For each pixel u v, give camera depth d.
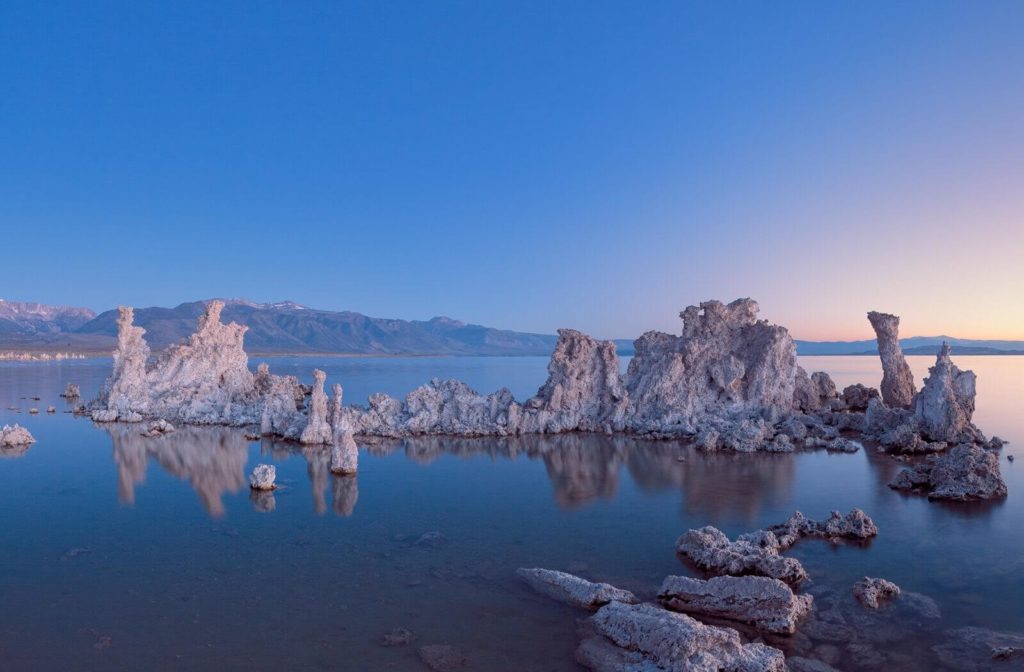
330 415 45.84
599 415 49.84
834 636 15.85
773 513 26.62
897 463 36.72
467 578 19.66
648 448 42.12
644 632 14.94
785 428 45.47
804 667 14.34
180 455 39.47
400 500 29.05
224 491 30.73
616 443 44.06
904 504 27.86
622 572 20.16
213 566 20.69
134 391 56.09
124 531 24.38
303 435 43.12
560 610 17.45
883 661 14.66
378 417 49.19
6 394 76.56
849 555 21.59
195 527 24.91
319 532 24.30
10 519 26.00
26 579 19.55
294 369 160.38
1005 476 32.38
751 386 48.78
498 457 39.41
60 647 15.25
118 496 29.72
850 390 57.84
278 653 15.03
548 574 19.11
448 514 26.73
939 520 25.44
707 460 38.06
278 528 24.78
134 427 50.31
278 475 34.22
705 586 17.42
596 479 33.25
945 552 21.78
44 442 43.78
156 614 17.11
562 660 14.82
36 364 159.50
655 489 30.94
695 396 49.00
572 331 51.72
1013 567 20.34
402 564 20.86
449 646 15.42
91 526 25.00
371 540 23.33
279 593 18.52
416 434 47.09
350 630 16.22
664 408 48.62
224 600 18.02
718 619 16.81
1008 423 49.75
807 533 23.73
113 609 17.41
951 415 40.50
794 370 49.53
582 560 21.19
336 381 108.81
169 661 14.63
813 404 53.41
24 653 14.95
